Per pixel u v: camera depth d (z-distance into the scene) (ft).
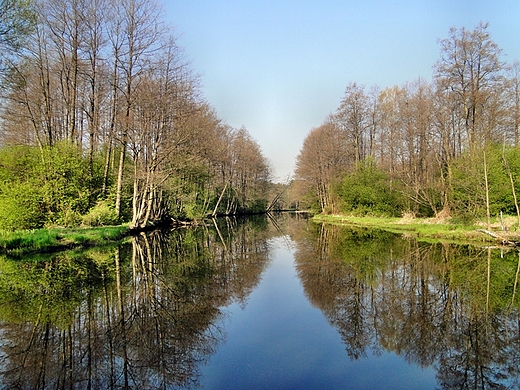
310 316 30.78
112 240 70.23
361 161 140.05
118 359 22.11
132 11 82.38
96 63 85.76
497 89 87.25
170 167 97.55
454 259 55.42
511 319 30.09
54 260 51.16
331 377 20.27
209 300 35.01
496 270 47.91
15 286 38.09
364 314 31.37
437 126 97.86
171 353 23.13
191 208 141.49
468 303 34.37
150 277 43.96
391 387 19.20
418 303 34.58
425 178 107.34
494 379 20.44
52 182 70.90
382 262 54.08
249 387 18.89
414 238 79.66
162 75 87.15
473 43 88.02
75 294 35.58
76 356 22.41
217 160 151.84
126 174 95.61
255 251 67.92
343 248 69.15
